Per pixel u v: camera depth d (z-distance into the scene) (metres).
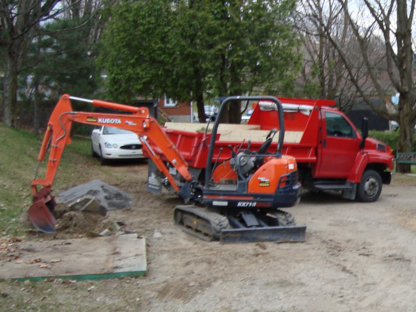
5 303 5.12
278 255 7.11
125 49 16.42
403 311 5.27
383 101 17.97
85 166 16.41
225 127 12.02
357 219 9.79
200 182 9.52
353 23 16.88
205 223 7.89
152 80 16.58
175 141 9.97
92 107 22.41
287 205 7.95
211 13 15.30
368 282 6.11
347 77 19.53
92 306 5.23
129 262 6.38
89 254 6.71
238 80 15.55
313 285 5.96
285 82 15.20
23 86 22.70
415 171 19.78
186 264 6.62
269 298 5.55
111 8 17.34
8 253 6.71
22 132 19.00
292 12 16.53
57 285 5.72
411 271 6.55
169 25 15.93
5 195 9.76
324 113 11.11
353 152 11.48
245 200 7.82
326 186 11.23
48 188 8.05
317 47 20.28
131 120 8.48
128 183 13.62
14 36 17.56
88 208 8.80
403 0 16.59
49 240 7.54
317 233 8.54
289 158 8.10
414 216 10.12
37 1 16.92
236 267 6.54
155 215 9.61
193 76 16.11
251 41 15.34
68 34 20.67
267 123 12.12
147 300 5.45
